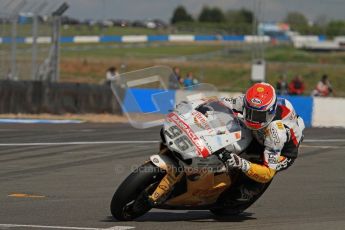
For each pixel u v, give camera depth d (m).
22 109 79.56
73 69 163.38
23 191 33.44
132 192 24.75
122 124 73.44
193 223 26.33
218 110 25.77
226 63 175.00
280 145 25.41
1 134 59.78
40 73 92.88
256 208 30.28
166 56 188.12
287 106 26.62
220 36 191.62
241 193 26.66
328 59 190.62
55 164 43.12
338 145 57.06
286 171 41.97
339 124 80.81
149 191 25.17
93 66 166.38
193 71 165.88
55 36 93.75
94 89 83.69
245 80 158.62
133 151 50.12
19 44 99.06
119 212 25.14
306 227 25.69
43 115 80.19
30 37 92.81
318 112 81.38
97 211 28.53
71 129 65.81
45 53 94.75
